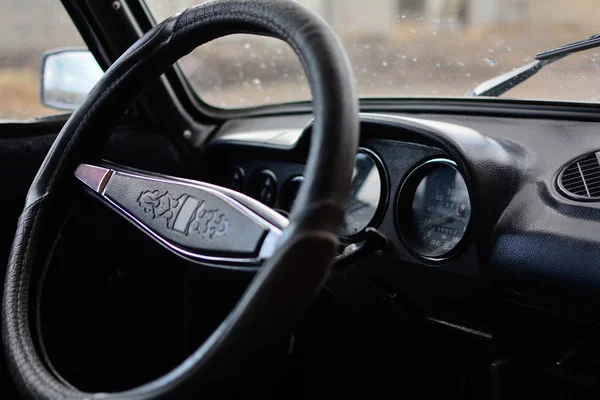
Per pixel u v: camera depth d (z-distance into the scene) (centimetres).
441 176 124
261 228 63
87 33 170
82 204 156
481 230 110
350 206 139
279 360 134
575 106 131
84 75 174
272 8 65
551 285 103
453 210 121
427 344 125
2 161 150
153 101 183
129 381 172
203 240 67
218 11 72
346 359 131
